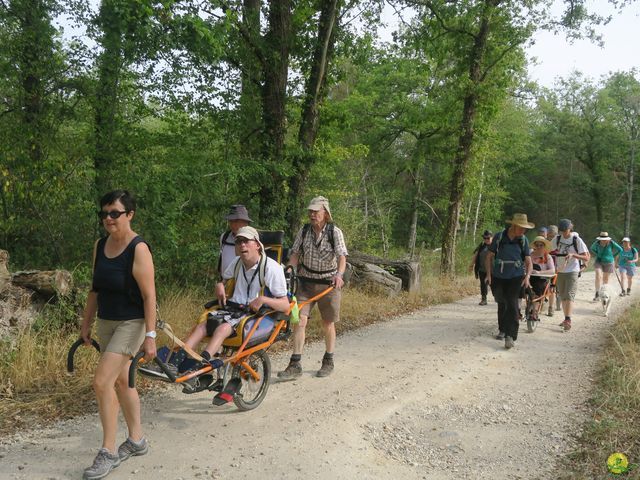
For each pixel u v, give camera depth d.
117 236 3.76
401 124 20.94
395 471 4.22
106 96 9.90
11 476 3.79
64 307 6.80
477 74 17.67
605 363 7.17
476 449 4.70
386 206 24.73
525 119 32.25
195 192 10.02
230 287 5.34
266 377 5.47
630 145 42.03
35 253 9.62
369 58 14.21
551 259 9.53
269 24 11.42
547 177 45.47
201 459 4.17
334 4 11.45
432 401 5.77
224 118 10.88
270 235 6.46
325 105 12.99
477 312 11.46
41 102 9.93
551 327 9.85
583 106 42.84
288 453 4.34
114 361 3.76
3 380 5.46
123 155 10.04
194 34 8.77
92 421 4.82
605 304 11.45
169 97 10.41
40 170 9.38
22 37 9.43
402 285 13.31
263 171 10.77
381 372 6.67
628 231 42.34
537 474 4.24
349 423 5.00
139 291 3.80
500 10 17.03
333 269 6.33
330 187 18.81
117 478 3.82
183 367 4.52
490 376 6.74
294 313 5.37
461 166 18.41
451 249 18.47
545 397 6.01
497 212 33.59
